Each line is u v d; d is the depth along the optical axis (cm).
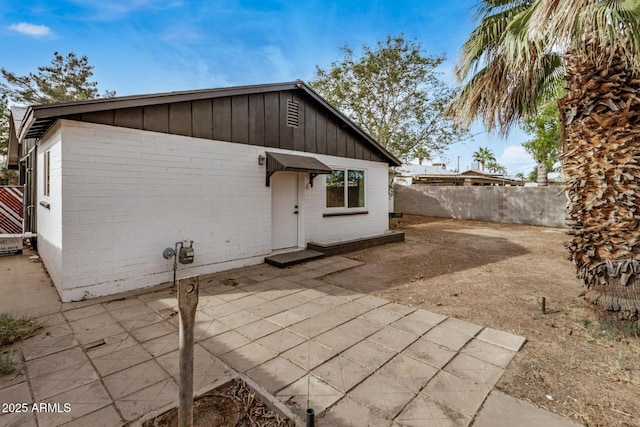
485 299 451
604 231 348
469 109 528
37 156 671
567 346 312
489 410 219
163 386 243
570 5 313
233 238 609
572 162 376
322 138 784
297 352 300
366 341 323
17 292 460
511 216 1454
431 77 1392
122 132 466
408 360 287
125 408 218
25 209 835
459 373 266
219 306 418
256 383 247
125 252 473
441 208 1706
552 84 535
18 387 239
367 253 777
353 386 247
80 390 237
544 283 529
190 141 541
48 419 205
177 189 527
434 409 221
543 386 247
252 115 634
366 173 920
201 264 564
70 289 426
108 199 455
